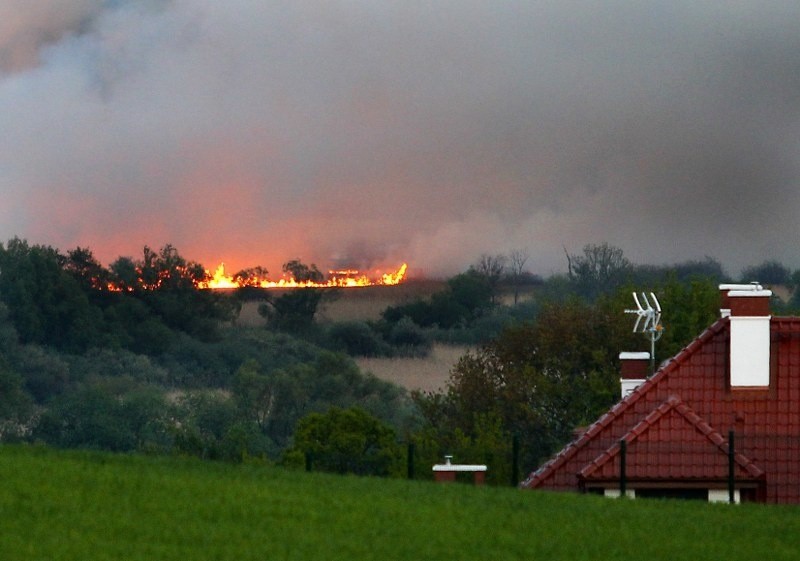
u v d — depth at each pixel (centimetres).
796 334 5088
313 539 3222
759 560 3300
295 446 9875
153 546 3028
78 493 3516
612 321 12206
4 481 3597
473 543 3316
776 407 4981
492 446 9812
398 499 3872
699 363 5081
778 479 4809
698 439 4762
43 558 2856
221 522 3338
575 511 3856
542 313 12888
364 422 9931
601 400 11750
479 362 12750
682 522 3756
